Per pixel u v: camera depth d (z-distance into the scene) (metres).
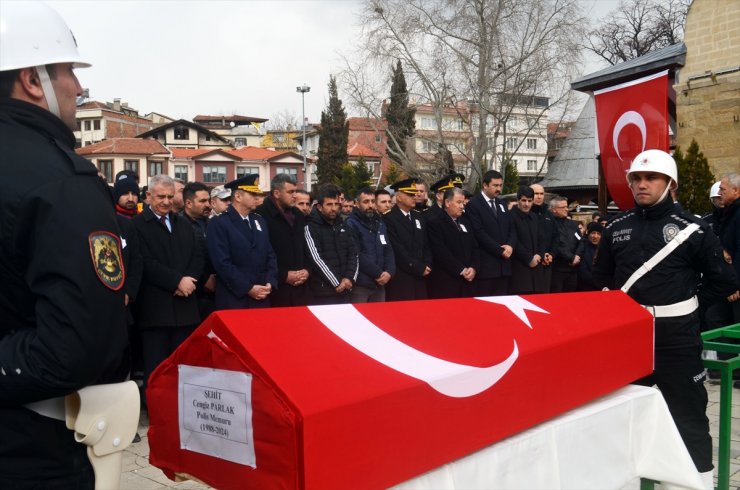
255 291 4.87
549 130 28.73
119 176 5.43
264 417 1.34
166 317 4.71
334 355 1.53
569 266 7.84
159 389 1.61
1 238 1.34
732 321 6.12
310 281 5.58
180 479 1.58
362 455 1.40
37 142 1.42
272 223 5.43
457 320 2.02
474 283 6.61
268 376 1.35
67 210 1.33
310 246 5.52
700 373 3.14
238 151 59.00
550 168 30.59
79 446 1.51
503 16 21.94
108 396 1.49
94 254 1.34
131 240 4.36
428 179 24.08
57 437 1.46
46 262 1.30
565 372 2.13
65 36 1.53
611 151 9.95
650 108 9.34
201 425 1.50
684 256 3.16
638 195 3.26
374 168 53.34
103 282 1.34
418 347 1.75
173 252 4.79
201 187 5.88
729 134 10.91
